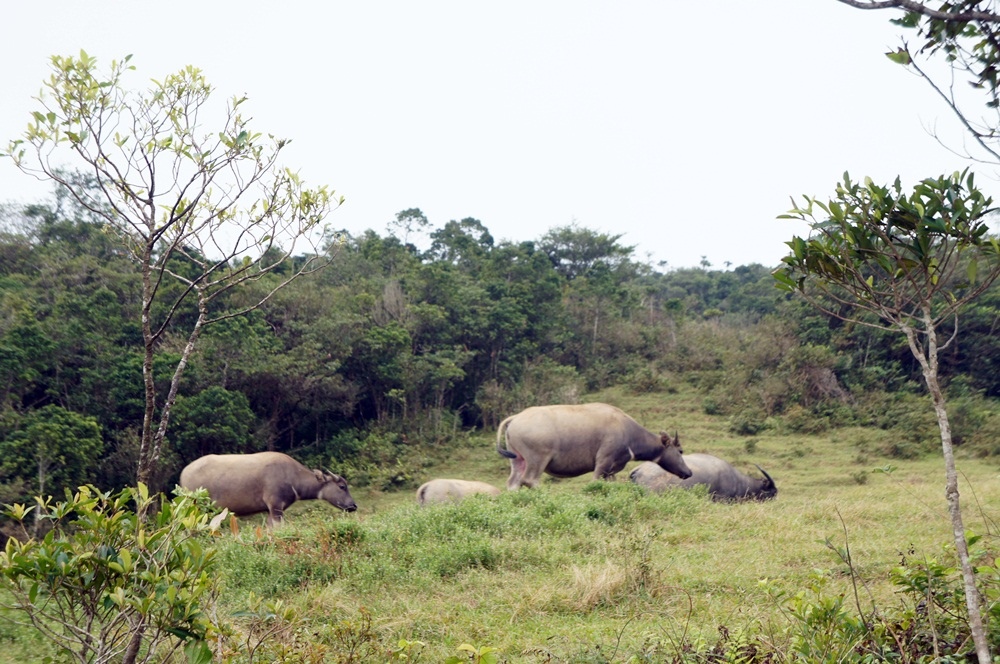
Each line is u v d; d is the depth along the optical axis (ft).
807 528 33.01
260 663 16.46
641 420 99.50
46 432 59.93
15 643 21.09
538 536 31.73
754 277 209.77
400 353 95.55
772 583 21.35
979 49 12.76
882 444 82.02
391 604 24.61
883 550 28.02
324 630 21.70
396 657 17.08
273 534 30.14
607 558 27.22
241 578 26.66
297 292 97.25
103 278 88.12
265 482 47.21
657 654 18.97
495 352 111.04
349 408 92.63
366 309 101.65
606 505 36.37
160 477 68.13
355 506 48.88
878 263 13.37
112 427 72.49
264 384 85.30
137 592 13.01
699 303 193.36
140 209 21.07
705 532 32.83
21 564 12.73
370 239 141.28
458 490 46.62
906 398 92.48
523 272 124.36
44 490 59.47
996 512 35.47
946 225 12.37
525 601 24.07
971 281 12.57
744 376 103.86
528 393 101.24
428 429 94.48
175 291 83.82
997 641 14.93
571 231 168.25
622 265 169.89
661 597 24.16
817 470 74.23
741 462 78.59
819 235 13.80
